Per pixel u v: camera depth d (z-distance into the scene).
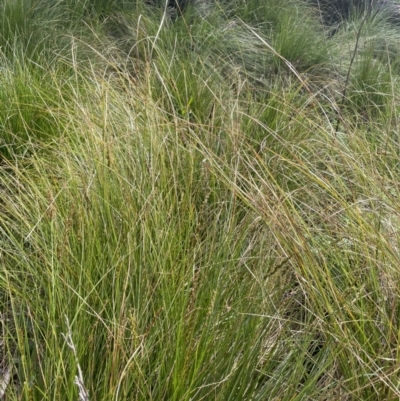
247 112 4.02
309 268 2.29
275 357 2.14
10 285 2.31
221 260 2.31
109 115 3.21
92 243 2.25
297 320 2.38
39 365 1.89
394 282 2.26
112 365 1.79
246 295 2.21
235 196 2.51
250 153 3.34
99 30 5.40
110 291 2.17
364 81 5.38
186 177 2.95
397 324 2.22
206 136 3.20
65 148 3.08
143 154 2.79
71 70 4.37
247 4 6.69
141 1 6.04
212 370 1.92
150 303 2.12
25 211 2.79
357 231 2.50
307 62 5.82
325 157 3.46
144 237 2.22
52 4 5.53
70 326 1.85
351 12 7.82
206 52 5.32
